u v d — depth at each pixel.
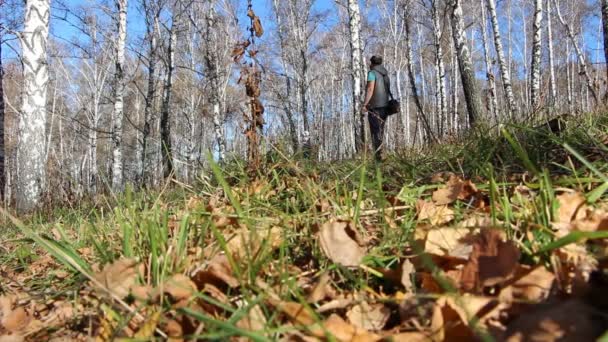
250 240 1.16
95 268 1.34
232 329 0.80
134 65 24.73
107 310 1.01
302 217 1.58
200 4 17.53
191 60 23.31
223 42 17.56
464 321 0.78
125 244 1.37
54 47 22.17
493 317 0.79
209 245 1.39
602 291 0.78
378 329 0.92
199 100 22.91
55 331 1.15
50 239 1.37
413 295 0.92
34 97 6.93
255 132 2.94
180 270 1.20
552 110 3.83
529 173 1.78
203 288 1.13
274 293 1.03
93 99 27.14
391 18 28.89
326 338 0.81
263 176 2.39
